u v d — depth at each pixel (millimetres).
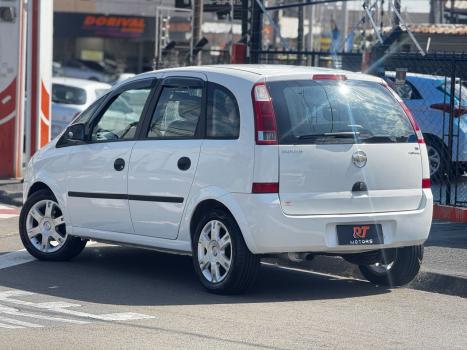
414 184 15555
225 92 15297
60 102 40344
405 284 16453
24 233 18391
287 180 14609
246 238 14680
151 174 16078
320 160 14781
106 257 18844
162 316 13766
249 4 29609
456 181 23781
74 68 84500
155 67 40250
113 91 17328
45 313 13898
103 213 16984
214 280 15305
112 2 84062
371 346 12367
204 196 15180
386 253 15961
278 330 13086
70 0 84438
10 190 27562
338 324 13609
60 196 17750
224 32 65500
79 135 17438
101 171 16953
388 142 15305
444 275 16312
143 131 16469
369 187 15102
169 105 16219
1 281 16328
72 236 17875
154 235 16188
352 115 15211
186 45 42031
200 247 15445
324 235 14766
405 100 28297
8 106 29953
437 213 22953
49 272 17188
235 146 14836
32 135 28938
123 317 13672
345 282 17016
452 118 23531
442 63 28969
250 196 14586
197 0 37156
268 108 14695
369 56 26719
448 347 12469
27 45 28891
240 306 14594
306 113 14906
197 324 13305
